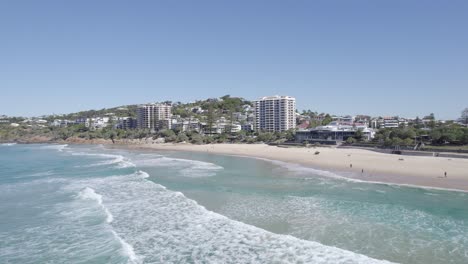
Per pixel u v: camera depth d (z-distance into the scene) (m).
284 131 158.50
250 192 38.81
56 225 26.98
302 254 20.45
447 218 27.86
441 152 74.75
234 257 20.38
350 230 24.83
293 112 179.25
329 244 22.14
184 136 160.50
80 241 23.42
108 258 20.59
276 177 50.09
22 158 89.06
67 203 34.09
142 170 59.75
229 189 40.72
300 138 133.50
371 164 62.56
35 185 45.06
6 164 73.25
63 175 54.69
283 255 20.41
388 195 36.81
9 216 29.67
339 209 30.75
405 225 25.95
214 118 183.75
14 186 44.50
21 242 23.42
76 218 28.84
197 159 82.94
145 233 24.84
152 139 176.00
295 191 39.28
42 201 35.16
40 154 104.25
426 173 50.88
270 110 178.00
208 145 135.12
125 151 116.31
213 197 36.28
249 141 145.00
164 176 51.81
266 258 20.08
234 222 26.89
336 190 39.78
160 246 22.36
